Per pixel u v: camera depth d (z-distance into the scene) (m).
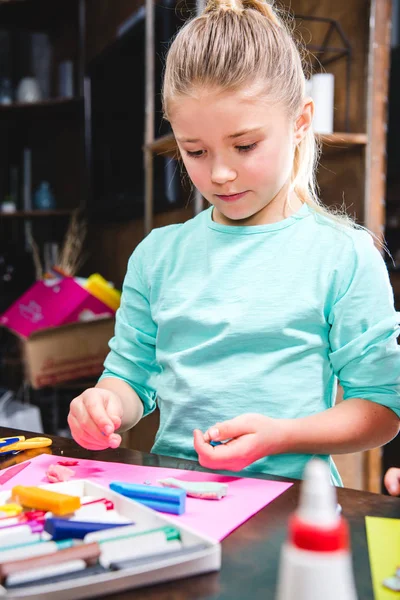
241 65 0.71
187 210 2.02
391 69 2.89
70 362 1.92
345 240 0.86
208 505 0.58
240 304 0.87
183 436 0.86
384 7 1.66
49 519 0.50
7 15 3.11
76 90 3.08
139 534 0.47
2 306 2.92
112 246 2.79
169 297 0.93
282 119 0.77
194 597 0.41
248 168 0.75
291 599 0.29
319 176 1.81
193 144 0.75
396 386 0.79
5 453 0.76
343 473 1.58
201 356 0.87
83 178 3.08
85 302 1.91
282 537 0.51
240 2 0.85
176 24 1.91
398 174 2.93
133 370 0.94
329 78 1.63
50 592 0.39
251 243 0.90
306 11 1.81
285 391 0.83
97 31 2.85
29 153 3.14
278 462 0.79
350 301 0.82
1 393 2.34
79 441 0.76
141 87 2.30
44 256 3.06
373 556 0.47
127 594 0.42
